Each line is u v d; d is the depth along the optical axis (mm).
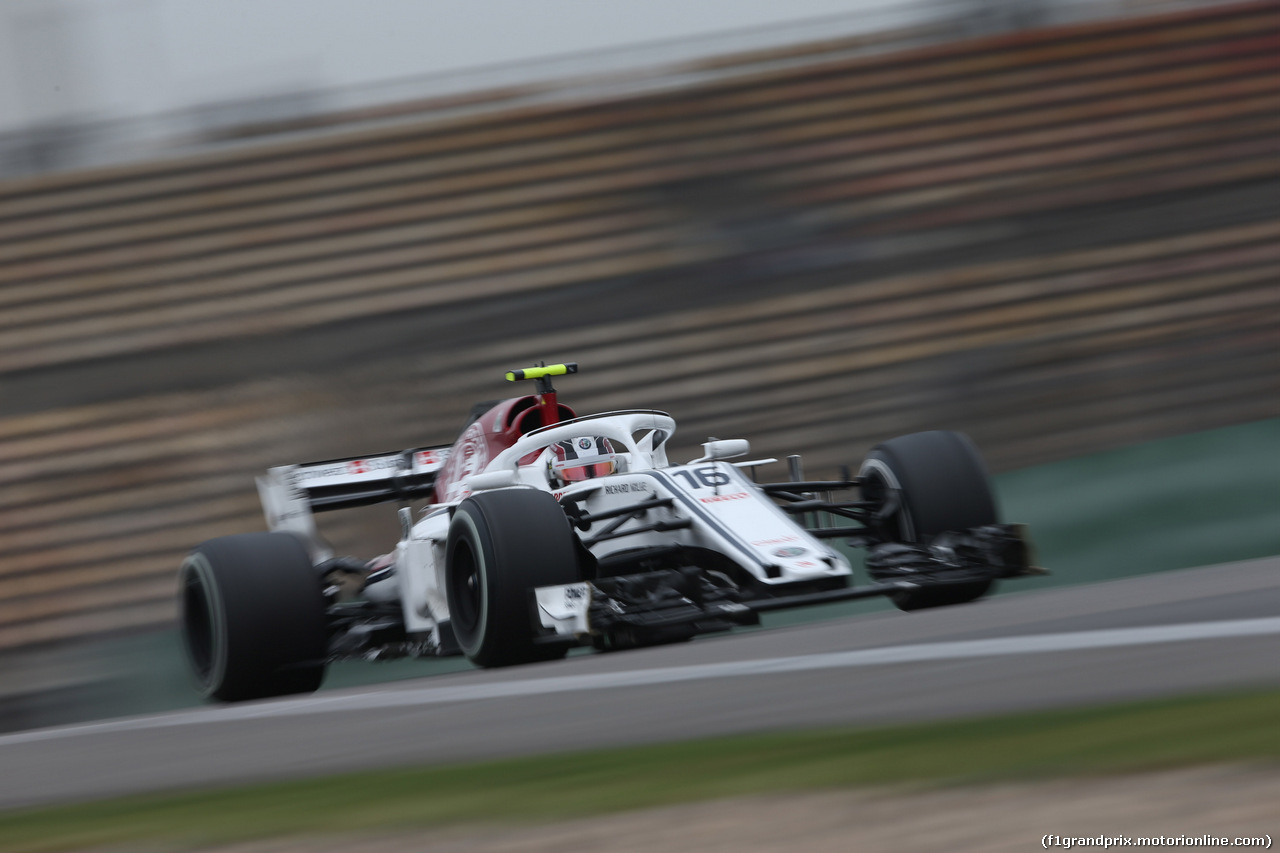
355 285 75750
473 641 20953
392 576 27812
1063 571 41750
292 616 24234
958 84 82938
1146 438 66000
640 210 78312
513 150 80562
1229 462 48969
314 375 71750
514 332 72750
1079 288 72938
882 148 80625
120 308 74312
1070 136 80750
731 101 82500
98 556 64438
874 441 67625
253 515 65562
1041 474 51562
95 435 68438
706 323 72250
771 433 68688
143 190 78375
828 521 26469
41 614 62531
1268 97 82000
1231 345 70250
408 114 81562
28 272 75312
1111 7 85312
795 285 73688
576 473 23875
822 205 77938
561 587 19859
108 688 57562
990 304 72438
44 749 14617
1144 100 82062
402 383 71000
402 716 12484
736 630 35312
